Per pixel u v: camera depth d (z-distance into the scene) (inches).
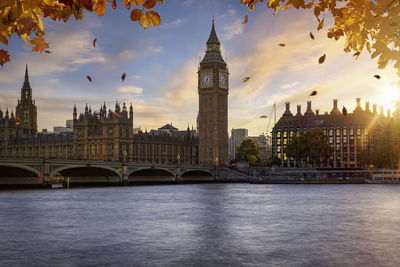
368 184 7288.4
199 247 1715.1
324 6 386.3
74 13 311.6
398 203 3521.2
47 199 3917.3
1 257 1558.8
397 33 410.9
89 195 4461.1
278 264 1448.1
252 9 377.7
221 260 1501.0
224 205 3398.1
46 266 1435.8
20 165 5118.1
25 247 1726.1
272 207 3230.8
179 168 7775.6
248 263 1465.3
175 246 1739.7
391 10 406.0
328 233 2036.2
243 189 5787.4
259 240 1866.4
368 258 1525.6
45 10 300.0
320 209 3080.7
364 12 413.4
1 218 2573.8
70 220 2498.8
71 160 5723.4
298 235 1983.3
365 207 3211.1
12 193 4655.5
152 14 324.8
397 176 7711.6
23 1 292.0
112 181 6904.5
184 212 2906.0
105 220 2496.3
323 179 7751.0
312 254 1592.0
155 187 6417.3
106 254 1601.9
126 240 1867.6
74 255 1587.1
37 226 2263.8
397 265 1429.6
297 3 377.4
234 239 1887.3
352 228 2183.8
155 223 2379.4
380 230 2118.6
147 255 1581.0
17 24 295.9
